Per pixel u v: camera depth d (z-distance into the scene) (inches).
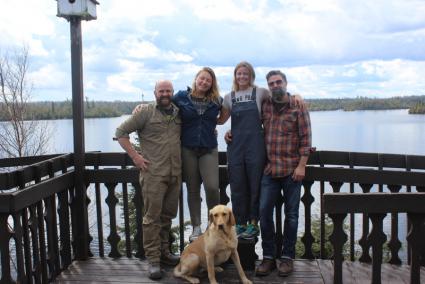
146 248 150.7
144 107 146.4
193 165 152.7
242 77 147.9
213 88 149.6
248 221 158.4
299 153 146.6
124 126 144.6
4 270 124.6
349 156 161.9
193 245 147.8
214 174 152.5
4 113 641.0
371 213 119.1
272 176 147.2
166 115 146.7
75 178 163.6
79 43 158.6
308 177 161.6
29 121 668.1
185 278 146.9
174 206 154.1
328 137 3420.3
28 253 133.8
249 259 154.3
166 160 145.8
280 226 163.5
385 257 285.1
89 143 2050.9
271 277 149.0
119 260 167.3
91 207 523.2
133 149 144.9
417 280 119.9
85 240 166.9
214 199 153.6
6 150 628.4
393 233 159.2
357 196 117.8
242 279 143.0
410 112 6830.7
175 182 150.3
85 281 148.8
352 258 163.8
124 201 167.8
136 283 146.5
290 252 150.4
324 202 118.3
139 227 168.7
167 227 157.5
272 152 146.9
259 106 148.9
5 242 123.8
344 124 5049.2
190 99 148.9
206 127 150.1
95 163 168.7
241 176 151.3
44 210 147.9
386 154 159.2
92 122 2908.5
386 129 4131.4
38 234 142.8
